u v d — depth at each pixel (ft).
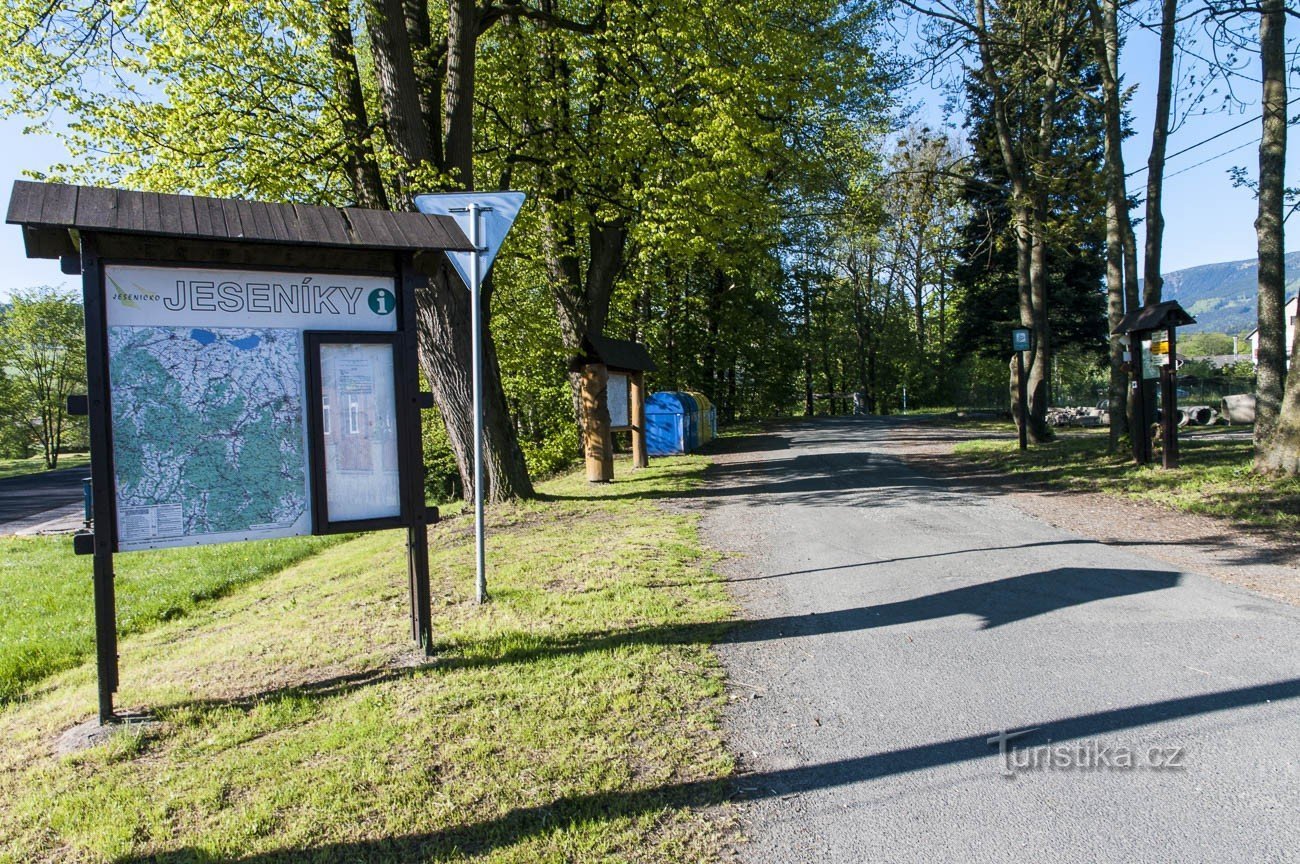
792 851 9.89
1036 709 13.57
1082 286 111.65
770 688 14.92
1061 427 92.79
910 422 103.76
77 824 10.82
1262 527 27.27
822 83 57.72
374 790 11.43
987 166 64.69
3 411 164.04
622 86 48.42
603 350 49.55
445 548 29.89
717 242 52.26
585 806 10.93
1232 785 10.98
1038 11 49.19
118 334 14.65
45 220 13.26
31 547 49.60
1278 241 34.94
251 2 35.06
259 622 22.20
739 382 146.20
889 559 24.91
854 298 161.17
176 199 14.83
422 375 46.01
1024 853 9.68
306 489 16.06
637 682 15.11
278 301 15.80
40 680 19.92
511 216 20.88
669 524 32.55
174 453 15.01
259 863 9.80
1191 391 99.35
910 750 12.34
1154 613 18.29
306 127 39.68
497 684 15.17
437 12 51.47
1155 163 43.75
